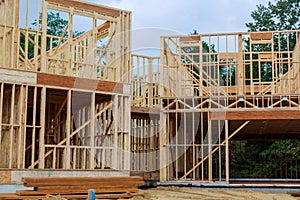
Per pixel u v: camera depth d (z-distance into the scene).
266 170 30.64
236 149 31.36
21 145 12.96
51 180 11.12
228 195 14.05
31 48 28.16
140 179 12.36
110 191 11.77
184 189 15.43
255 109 16.48
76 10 14.89
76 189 11.36
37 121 16.98
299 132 21.45
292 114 16.23
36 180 10.95
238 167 31.14
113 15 15.63
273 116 16.34
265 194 14.70
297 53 19.38
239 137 23.55
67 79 14.05
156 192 14.14
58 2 14.42
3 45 13.12
